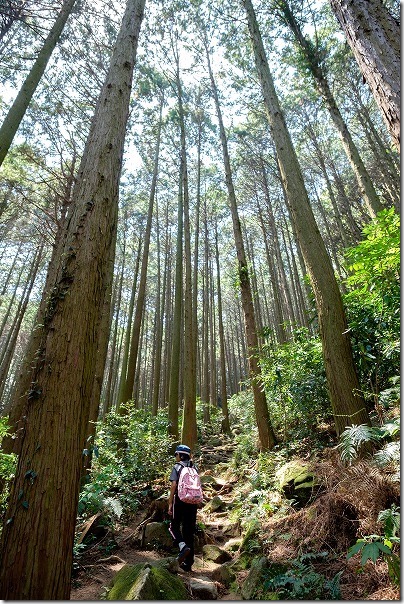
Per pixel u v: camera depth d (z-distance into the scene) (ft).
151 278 90.99
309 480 13.78
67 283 8.24
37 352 7.75
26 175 35.83
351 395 13.16
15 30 27.63
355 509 9.87
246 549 12.61
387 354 13.17
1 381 49.24
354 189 53.78
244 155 56.13
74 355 7.57
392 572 7.14
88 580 11.56
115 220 10.09
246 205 65.82
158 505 16.08
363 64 8.34
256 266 85.40
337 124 29.81
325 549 9.92
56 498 6.38
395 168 40.34
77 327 7.85
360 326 14.89
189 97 51.67
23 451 6.77
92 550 13.64
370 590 7.72
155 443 22.39
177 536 12.17
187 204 37.60
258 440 24.63
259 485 17.44
